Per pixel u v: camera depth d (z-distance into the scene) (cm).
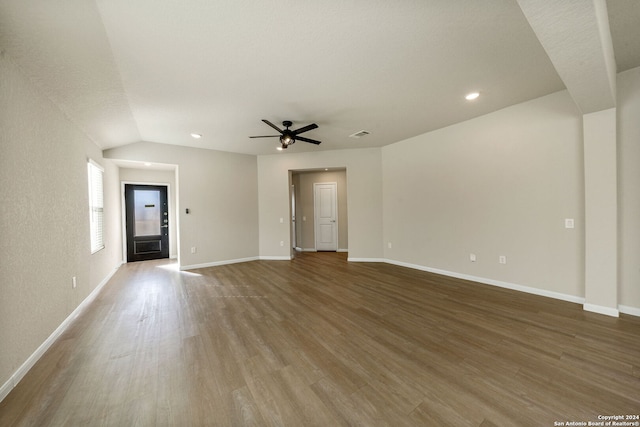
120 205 605
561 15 156
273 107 353
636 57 257
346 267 544
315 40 217
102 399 169
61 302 268
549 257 339
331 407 159
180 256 536
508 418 149
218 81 281
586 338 236
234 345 234
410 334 250
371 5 179
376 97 328
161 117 380
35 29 180
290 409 158
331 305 330
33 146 224
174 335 255
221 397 169
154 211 659
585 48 182
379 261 591
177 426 147
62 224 276
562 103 322
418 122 425
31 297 213
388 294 368
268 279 459
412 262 525
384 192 579
